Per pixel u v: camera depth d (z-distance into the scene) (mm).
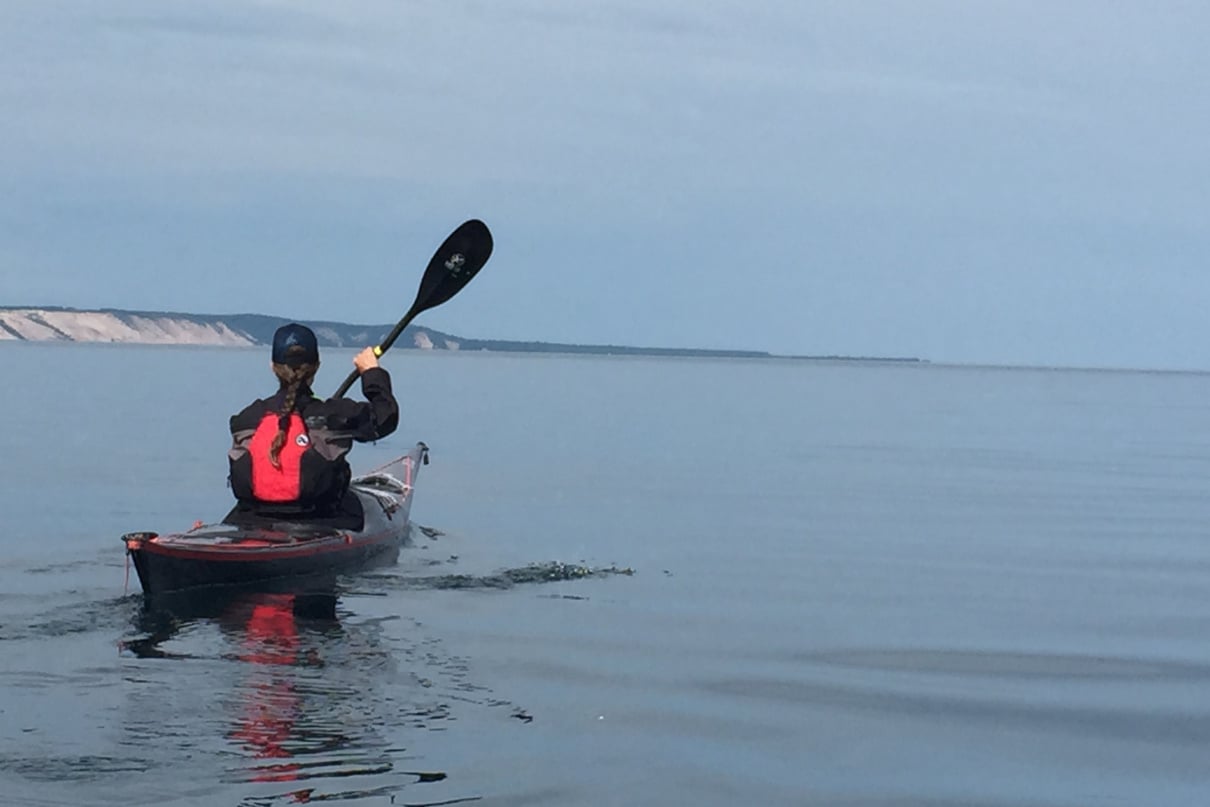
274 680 5828
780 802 4633
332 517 8516
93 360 84562
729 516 13336
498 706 5605
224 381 47938
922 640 7398
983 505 15195
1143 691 6344
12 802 4281
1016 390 82938
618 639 7102
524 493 14953
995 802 4723
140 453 18250
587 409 37656
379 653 6449
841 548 11211
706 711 5750
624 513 13305
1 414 27141
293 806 4301
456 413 33375
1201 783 4965
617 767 4891
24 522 11312
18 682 5727
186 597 7625
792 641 7266
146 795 4367
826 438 28000
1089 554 11234
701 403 44875
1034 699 6145
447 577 8867
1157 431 35875
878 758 5180
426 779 4613
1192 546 11867
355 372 8562
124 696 5508
